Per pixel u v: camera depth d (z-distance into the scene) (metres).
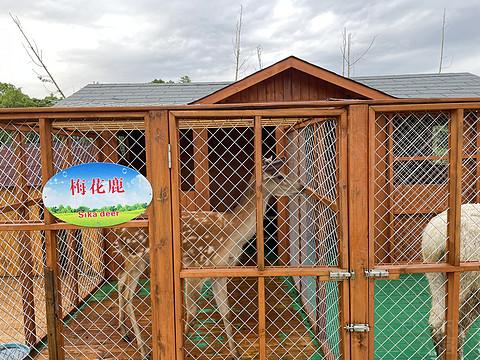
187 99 6.89
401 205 5.95
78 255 4.69
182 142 6.85
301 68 5.60
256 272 2.22
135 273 3.48
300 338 3.50
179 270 2.22
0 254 4.08
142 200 2.21
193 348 3.44
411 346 3.43
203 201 5.55
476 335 3.54
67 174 2.20
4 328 4.06
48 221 2.23
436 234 2.94
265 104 2.14
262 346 2.25
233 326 3.98
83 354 3.45
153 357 2.25
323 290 3.31
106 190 2.21
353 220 2.18
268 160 3.53
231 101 5.82
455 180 2.18
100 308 4.56
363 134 2.16
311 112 2.16
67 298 4.35
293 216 4.80
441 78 7.87
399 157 5.77
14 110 2.17
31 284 3.48
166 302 2.23
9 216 3.46
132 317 3.39
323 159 3.03
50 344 2.28
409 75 8.26
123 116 2.19
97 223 2.22
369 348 2.21
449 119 2.20
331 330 3.02
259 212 2.21
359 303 2.20
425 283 4.95
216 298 3.33
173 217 2.21
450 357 2.27
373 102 2.15
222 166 7.71
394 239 5.94
